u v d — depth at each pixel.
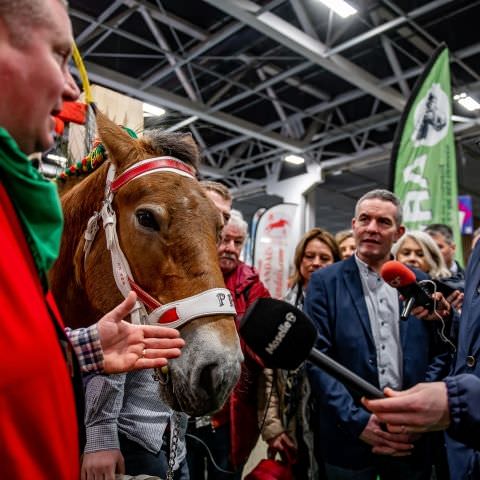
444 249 4.04
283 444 2.30
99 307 1.46
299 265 3.14
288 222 7.28
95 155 1.76
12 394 0.66
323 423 2.11
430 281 1.79
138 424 1.63
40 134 0.78
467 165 11.40
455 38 7.44
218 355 1.22
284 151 11.79
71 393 0.75
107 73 7.70
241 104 9.87
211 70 8.24
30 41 0.74
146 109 8.68
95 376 1.48
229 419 2.46
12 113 0.75
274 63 8.30
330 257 3.06
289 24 6.68
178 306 1.28
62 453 0.71
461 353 1.34
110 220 1.43
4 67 0.72
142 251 1.35
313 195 11.96
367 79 7.91
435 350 2.11
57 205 0.83
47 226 0.82
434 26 7.21
